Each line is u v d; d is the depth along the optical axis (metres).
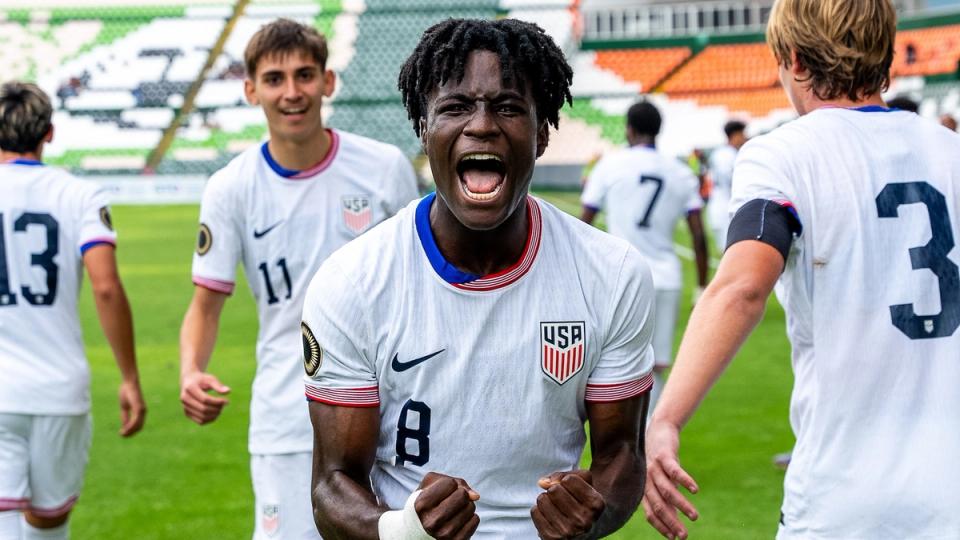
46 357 4.23
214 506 5.85
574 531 1.94
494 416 2.19
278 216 3.98
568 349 2.20
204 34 31.91
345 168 4.04
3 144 4.33
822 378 2.32
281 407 3.92
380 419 2.27
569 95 2.25
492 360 2.18
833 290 2.32
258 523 4.00
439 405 2.19
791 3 2.50
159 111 31.19
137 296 13.78
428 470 2.22
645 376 2.30
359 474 2.22
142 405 4.45
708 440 6.98
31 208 4.24
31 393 4.15
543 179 33.22
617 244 2.28
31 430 4.18
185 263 16.91
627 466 2.24
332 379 2.21
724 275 2.27
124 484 6.27
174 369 9.63
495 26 2.11
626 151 6.93
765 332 11.34
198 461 6.77
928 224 2.34
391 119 30.78
